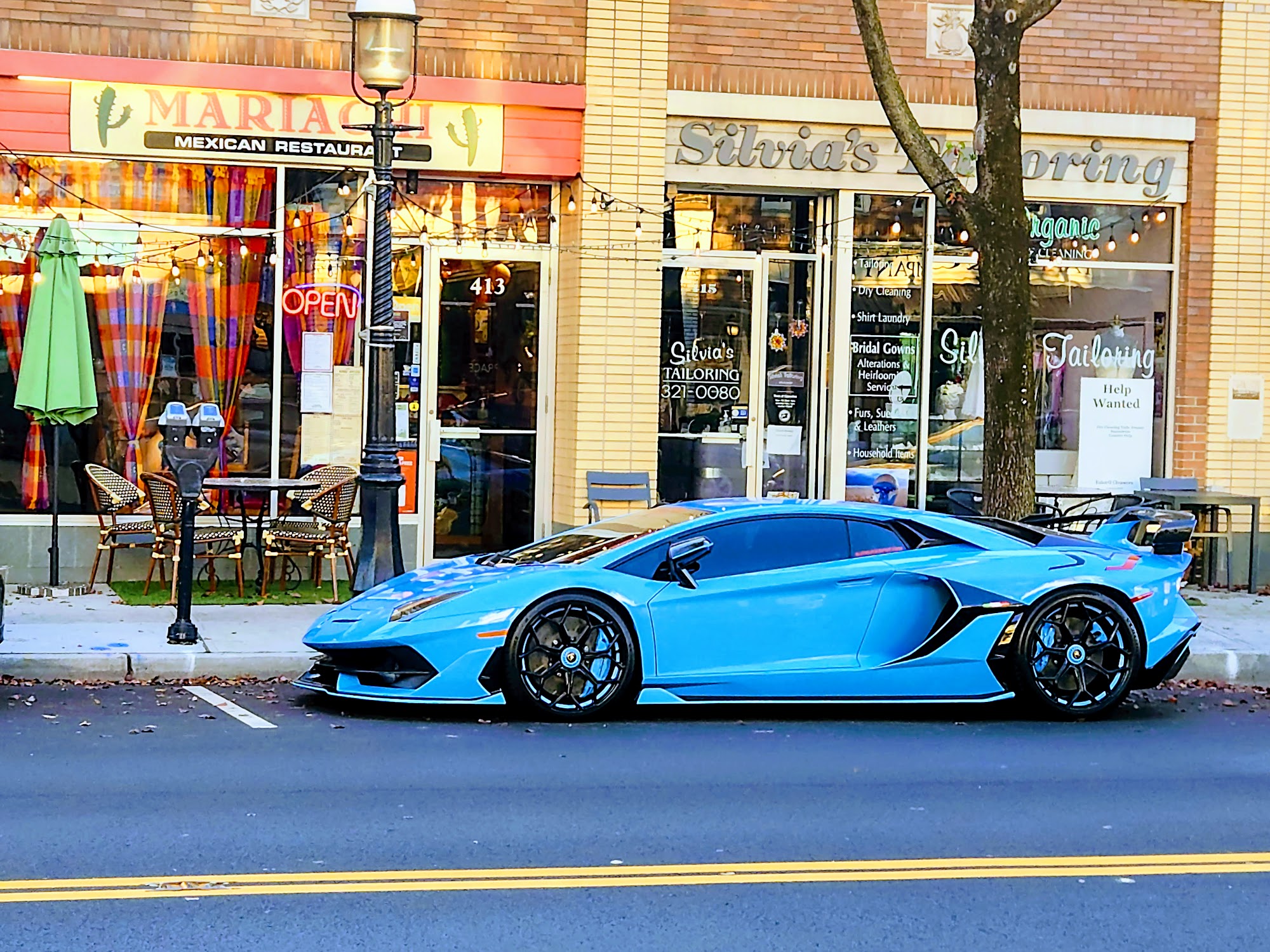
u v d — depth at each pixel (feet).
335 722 37.78
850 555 40.04
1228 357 65.10
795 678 39.01
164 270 57.41
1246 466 65.31
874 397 63.72
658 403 61.77
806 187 62.13
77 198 56.49
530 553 42.73
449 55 57.98
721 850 26.73
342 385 59.11
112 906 23.04
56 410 53.72
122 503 54.75
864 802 30.53
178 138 55.88
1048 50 63.16
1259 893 24.81
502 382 61.36
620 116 59.41
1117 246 65.21
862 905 23.76
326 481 58.03
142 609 51.39
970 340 64.23
